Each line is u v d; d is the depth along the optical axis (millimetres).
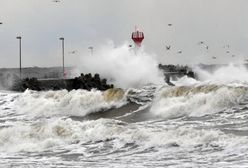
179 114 56500
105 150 44531
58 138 49500
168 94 61375
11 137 50688
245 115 51906
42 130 50719
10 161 42719
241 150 39344
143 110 60969
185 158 39125
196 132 43812
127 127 49406
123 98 64875
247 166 35344
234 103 55344
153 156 40844
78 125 50812
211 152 39938
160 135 44844
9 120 63125
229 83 60969
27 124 55938
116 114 61938
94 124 50719
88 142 47688
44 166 39656
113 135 47719
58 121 52188
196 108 56281
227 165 36000
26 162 41844
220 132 43375
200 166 36375
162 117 56562
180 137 43781
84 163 40188
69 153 44594
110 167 38000
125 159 40719
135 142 45406
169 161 38688
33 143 49000
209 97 56344
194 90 59250
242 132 44781
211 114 54188
